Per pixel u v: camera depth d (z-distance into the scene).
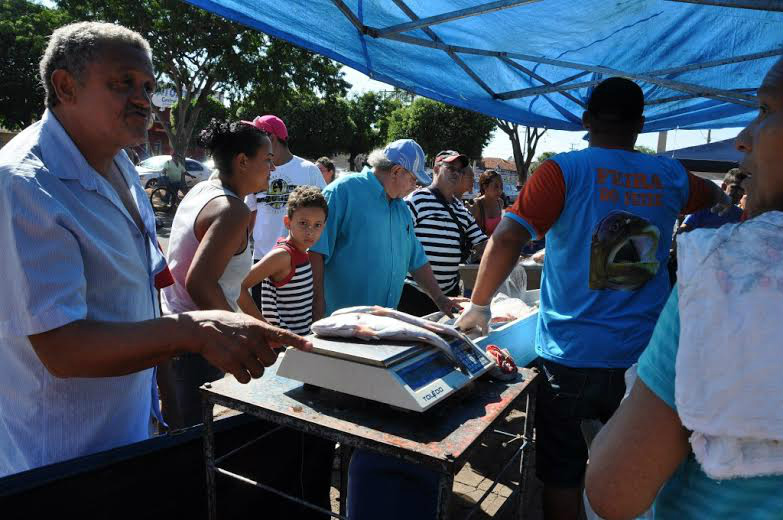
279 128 4.17
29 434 1.46
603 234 1.94
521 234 2.01
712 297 0.72
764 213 0.77
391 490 1.63
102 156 1.55
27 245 1.24
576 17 3.12
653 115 5.39
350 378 1.38
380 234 2.85
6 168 1.26
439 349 1.53
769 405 0.70
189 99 18.72
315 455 2.12
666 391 0.79
